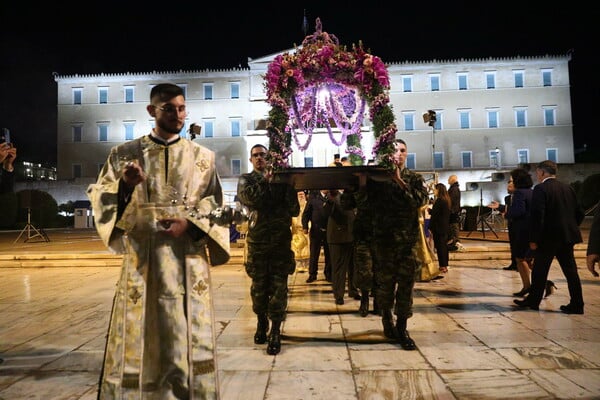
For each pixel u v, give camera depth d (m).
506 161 49.94
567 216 5.96
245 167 51.03
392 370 3.96
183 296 2.59
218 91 51.81
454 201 12.02
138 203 2.61
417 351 4.48
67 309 6.79
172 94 2.71
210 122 51.66
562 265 6.09
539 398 3.33
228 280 9.47
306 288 8.39
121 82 52.88
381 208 4.85
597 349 4.45
